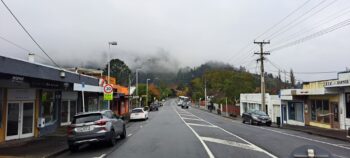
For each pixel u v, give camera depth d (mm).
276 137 21781
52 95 25547
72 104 30422
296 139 20781
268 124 36562
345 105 28344
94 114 16781
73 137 16031
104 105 44438
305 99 35750
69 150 16375
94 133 16109
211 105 80375
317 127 32469
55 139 20234
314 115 34375
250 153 14328
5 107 18984
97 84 35906
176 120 41469
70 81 26469
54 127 25703
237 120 47312
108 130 16625
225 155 13781
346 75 27000
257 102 53125
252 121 37125
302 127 32500
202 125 32812
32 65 19688
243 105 62438
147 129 27875
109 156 14039
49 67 22203
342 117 28688
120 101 57250
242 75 77625
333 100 30219
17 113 20203
